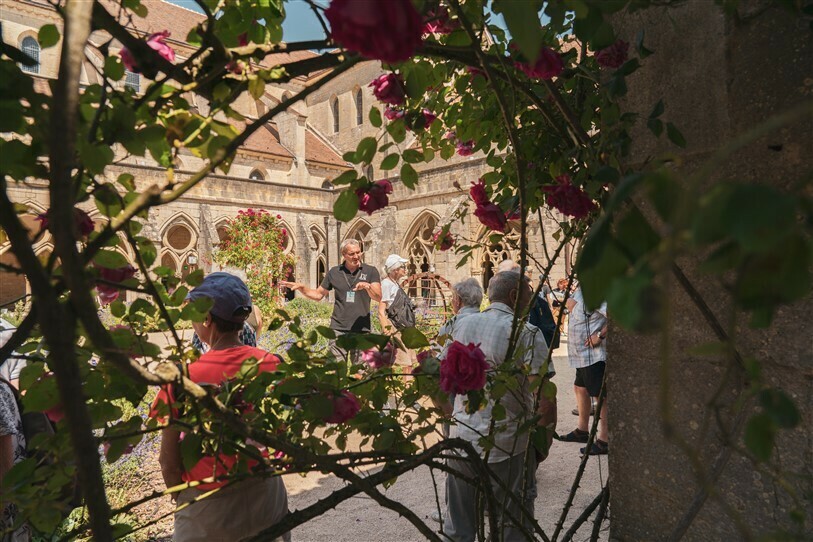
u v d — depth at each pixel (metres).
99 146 0.91
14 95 0.80
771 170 1.40
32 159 0.83
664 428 0.41
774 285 0.40
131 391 1.24
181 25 27.98
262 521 1.94
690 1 1.56
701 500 1.01
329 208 28.48
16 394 2.30
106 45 0.98
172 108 1.08
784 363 1.41
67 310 0.70
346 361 1.41
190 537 1.87
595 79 1.70
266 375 1.33
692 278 1.59
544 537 1.56
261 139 30.81
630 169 1.50
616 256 0.48
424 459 1.30
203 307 1.30
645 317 0.38
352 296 6.33
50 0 0.69
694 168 1.57
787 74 1.36
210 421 1.28
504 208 1.95
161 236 22.64
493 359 2.49
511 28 0.62
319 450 1.38
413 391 1.52
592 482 4.39
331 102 36.91
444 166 22.23
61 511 1.06
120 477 4.43
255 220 14.93
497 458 2.48
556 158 2.04
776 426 0.56
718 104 1.50
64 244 0.65
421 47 1.14
